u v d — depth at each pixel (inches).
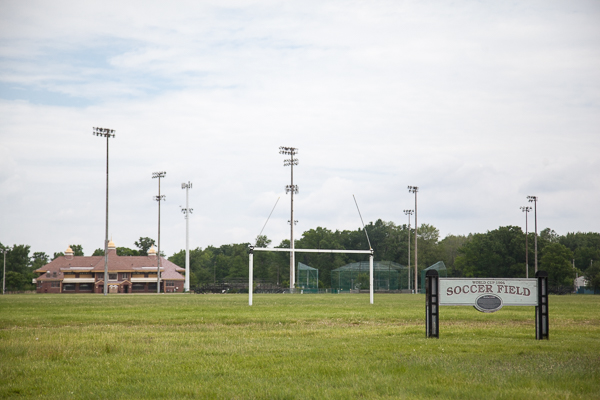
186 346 606.9
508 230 4458.7
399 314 1091.3
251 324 895.1
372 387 404.5
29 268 6122.1
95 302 1752.0
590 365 489.7
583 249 5482.3
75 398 380.2
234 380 428.8
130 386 410.3
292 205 3486.7
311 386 410.0
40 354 545.3
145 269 4574.3
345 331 767.1
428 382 422.3
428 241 5644.7
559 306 1519.4
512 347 606.5
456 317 1020.5
